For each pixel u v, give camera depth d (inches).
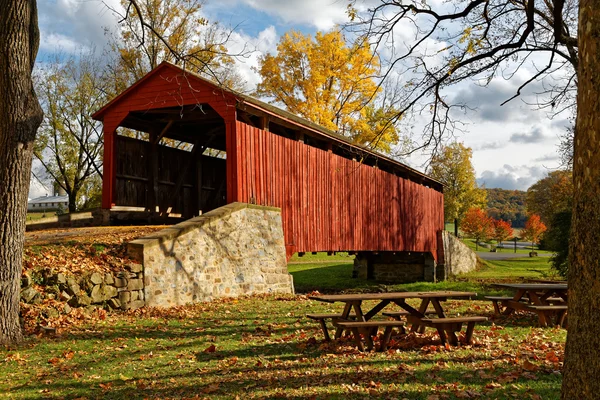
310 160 678.5
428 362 228.5
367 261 1120.2
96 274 385.7
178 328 337.4
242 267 532.1
